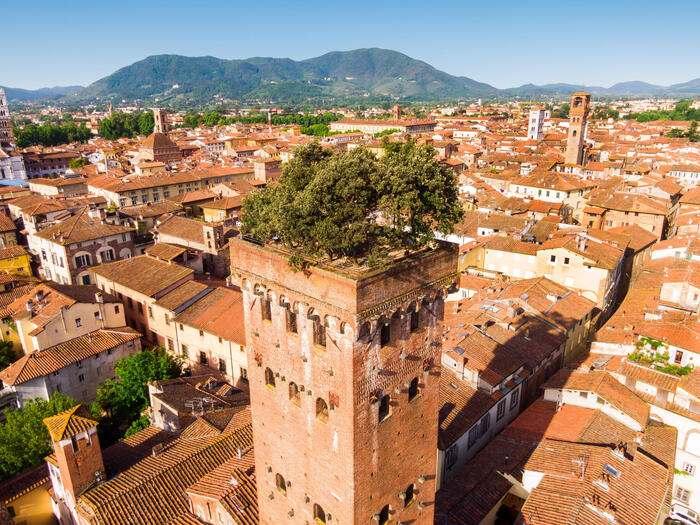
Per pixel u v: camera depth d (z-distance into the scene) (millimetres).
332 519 32781
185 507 47656
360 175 29219
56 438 48094
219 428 57750
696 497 59312
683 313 73438
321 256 30359
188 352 83438
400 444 33469
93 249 112562
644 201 140250
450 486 51156
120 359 80312
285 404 34062
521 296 80938
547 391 64062
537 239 114250
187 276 91000
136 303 91000
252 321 34875
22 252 120125
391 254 31625
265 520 40031
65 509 54125
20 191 182750
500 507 49812
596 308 91625
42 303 82500
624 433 56750
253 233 32812
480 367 62000
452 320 76500
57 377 74188
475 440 58250
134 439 61469
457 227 127000
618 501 45094
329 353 29344
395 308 29359
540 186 164875
